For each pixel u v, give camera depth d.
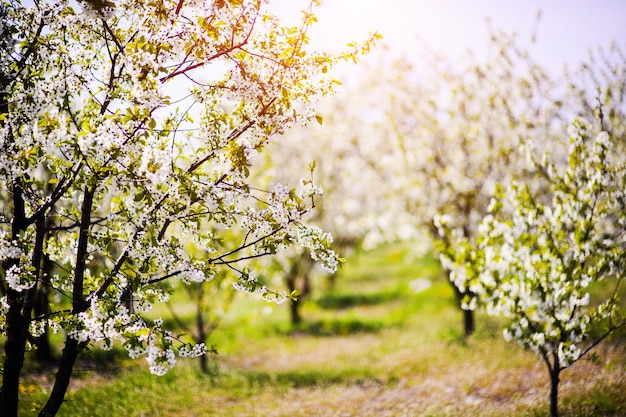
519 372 10.92
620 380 9.01
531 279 7.90
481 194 15.28
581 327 7.69
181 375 12.04
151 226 5.46
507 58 14.62
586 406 8.30
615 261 7.63
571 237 8.34
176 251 5.58
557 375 8.16
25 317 5.83
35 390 9.54
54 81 5.31
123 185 5.21
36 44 5.38
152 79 5.02
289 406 10.12
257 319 19.80
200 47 5.36
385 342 15.88
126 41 5.84
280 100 5.65
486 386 10.51
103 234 5.84
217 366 13.23
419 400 10.20
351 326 18.88
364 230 24.42
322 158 21.03
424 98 16.08
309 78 5.77
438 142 15.73
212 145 5.68
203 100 5.81
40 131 4.99
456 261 8.86
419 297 22.98
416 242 24.14
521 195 8.36
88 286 6.04
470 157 15.30
